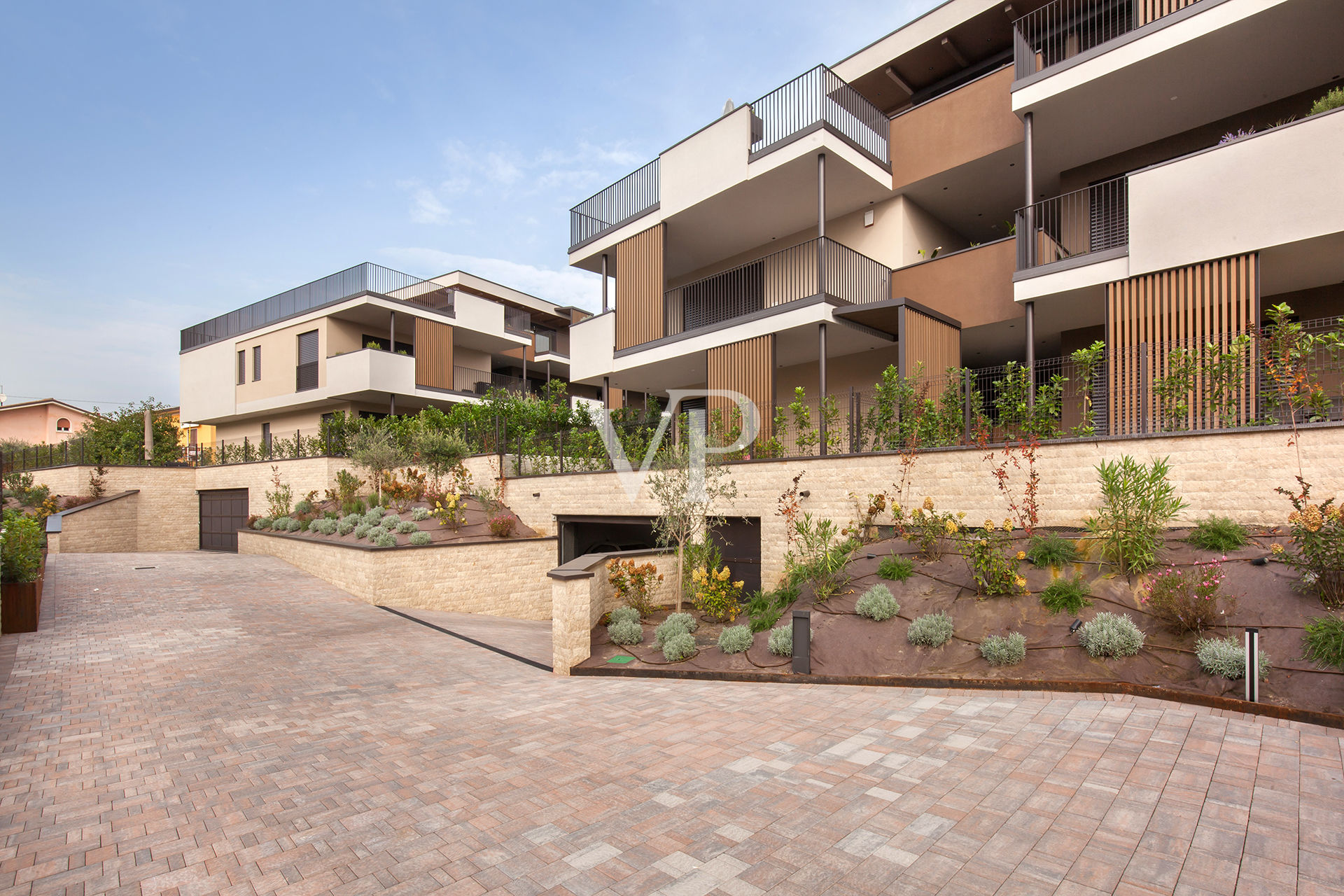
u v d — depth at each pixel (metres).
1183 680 5.24
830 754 4.52
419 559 13.11
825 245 12.09
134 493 22.47
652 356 15.11
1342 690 4.60
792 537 10.16
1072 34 12.70
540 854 3.34
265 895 3.07
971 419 9.13
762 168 12.98
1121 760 4.09
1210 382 7.46
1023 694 5.58
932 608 7.06
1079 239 12.41
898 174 13.61
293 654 8.66
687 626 8.70
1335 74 9.50
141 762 4.89
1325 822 3.23
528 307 34.19
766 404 12.18
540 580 14.80
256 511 21.67
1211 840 3.11
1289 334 6.93
